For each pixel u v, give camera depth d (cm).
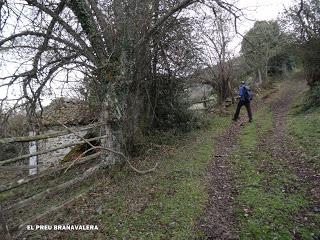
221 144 1075
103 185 735
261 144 995
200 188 645
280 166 738
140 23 888
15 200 717
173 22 1033
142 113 1189
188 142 1137
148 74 1156
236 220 501
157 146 1070
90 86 925
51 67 876
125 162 862
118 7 850
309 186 599
